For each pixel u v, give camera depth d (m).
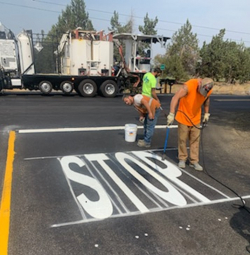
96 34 14.30
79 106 10.99
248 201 3.42
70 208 3.06
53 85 14.77
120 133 6.64
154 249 2.45
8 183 3.63
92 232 2.65
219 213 3.10
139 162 4.64
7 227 2.67
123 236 2.61
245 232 2.77
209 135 6.81
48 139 5.86
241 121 8.83
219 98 17.80
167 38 14.98
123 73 15.29
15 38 13.77
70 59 14.27
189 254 2.40
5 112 8.98
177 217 2.97
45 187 3.55
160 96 17.20
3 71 13.59
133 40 14.73
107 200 3.27
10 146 5.27
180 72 27.81
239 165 4.71
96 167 4.33
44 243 2.46
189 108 4.13
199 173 4.27
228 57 29.47
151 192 3.54
